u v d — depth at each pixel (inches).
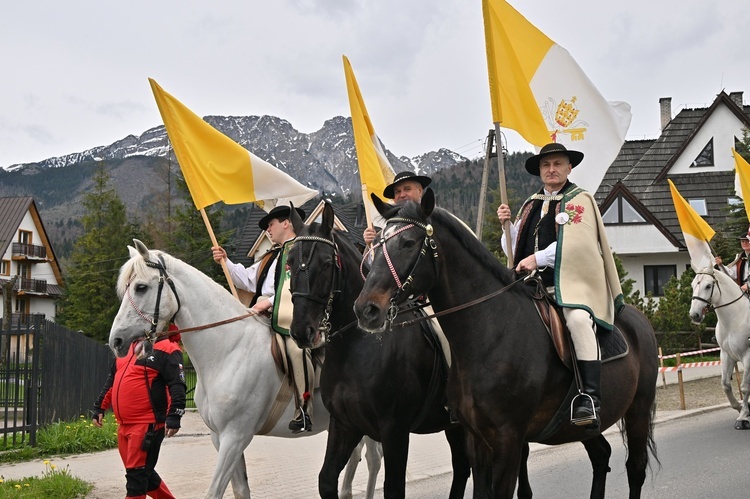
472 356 193.2
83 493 310.0
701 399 621.6
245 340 240.1
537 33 258.2
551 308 203.6
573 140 260.2
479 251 197.5
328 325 214.4
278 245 269.1
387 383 218.8
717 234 1112.8
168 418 230.2
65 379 496.7
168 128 276.8
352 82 293.1
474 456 202.7
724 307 484.7
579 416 193.6
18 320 446.0
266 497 313.0
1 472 364.2
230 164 282.4
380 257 180.7
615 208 1291.8
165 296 228.5
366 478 356.8
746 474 329.7
